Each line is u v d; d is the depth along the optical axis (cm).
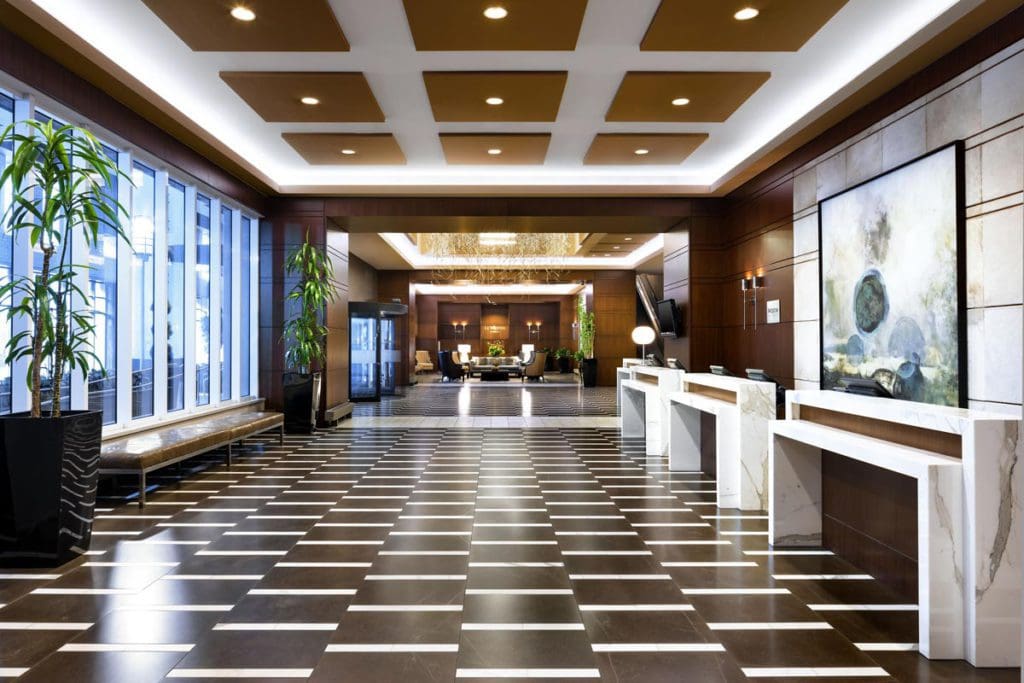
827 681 249
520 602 325
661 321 1139
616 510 510
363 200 1002
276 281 1001
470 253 1816
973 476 261
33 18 454
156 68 596
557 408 1334
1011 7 446
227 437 668
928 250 536
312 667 257
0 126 502
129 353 657
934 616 266
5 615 309
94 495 412
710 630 294
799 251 771
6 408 499
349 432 967
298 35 518
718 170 970
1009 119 456
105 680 247
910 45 507
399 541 427
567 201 1005
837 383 682
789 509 420
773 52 560
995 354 469
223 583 351
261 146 844
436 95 644
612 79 621
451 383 2180
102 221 396
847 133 662
